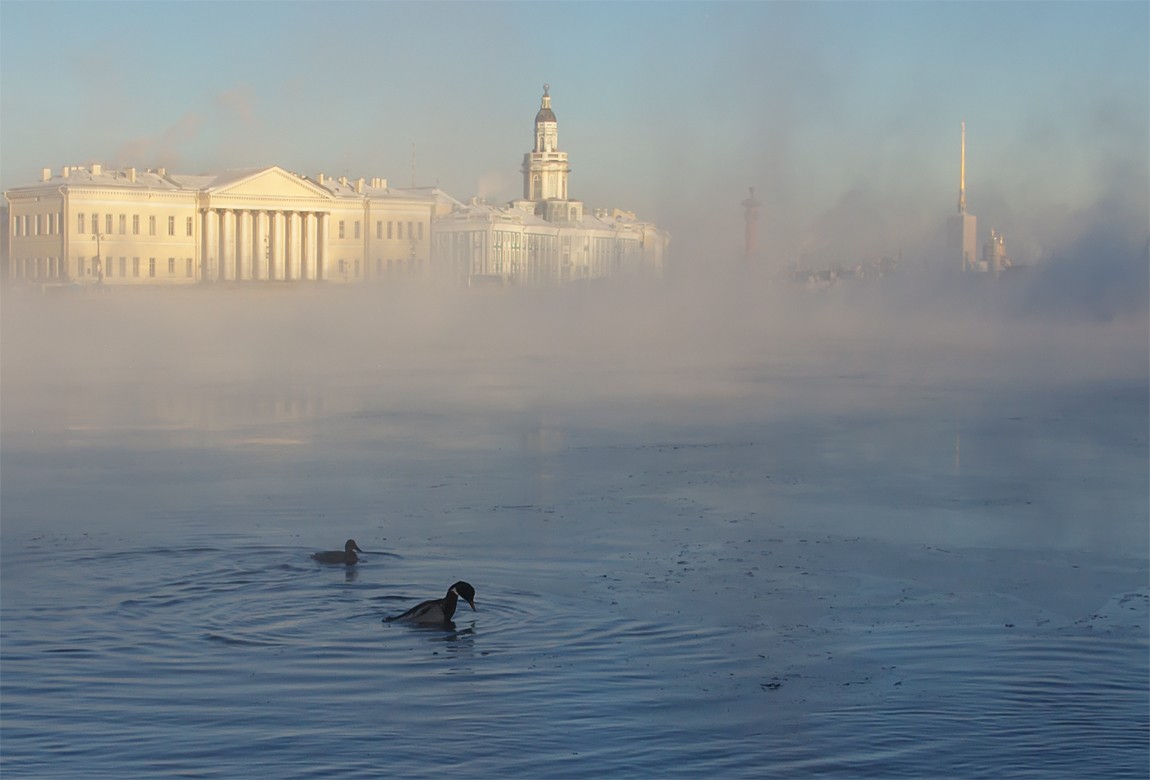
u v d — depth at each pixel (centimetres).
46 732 1190
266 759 1130
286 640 1466
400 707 1253
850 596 1681
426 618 1534
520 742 1166
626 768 1125
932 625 1552
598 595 1677
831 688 1311
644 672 1365
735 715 1227
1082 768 1116
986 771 1112
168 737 1179
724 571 1822
